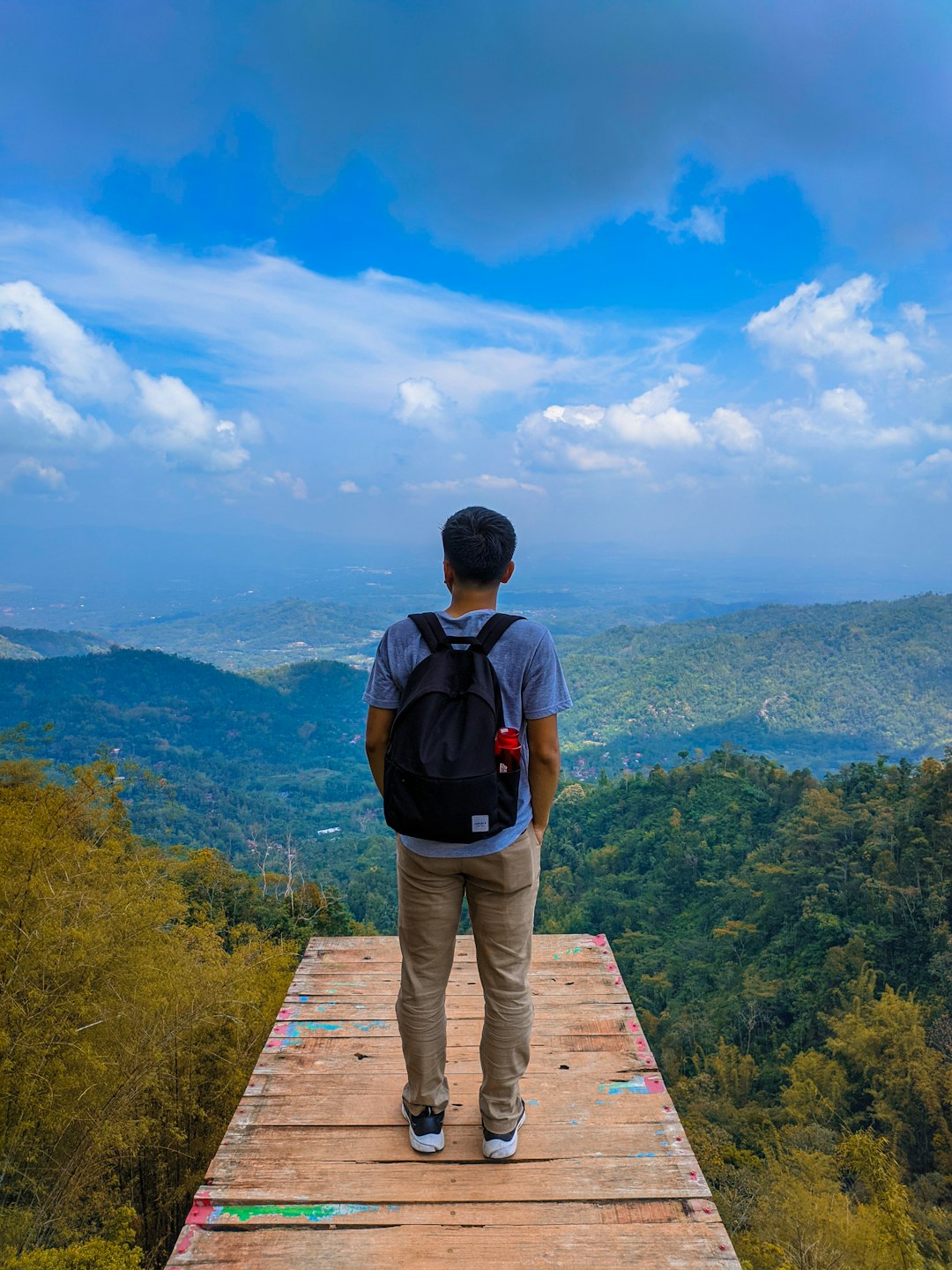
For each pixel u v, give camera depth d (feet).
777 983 127.03
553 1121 6.79
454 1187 5.98
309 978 9.61
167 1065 19.25
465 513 5.99
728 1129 95.76
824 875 146.10
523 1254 5.39
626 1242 5.49
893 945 125.18
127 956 18.38
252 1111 6.93
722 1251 5.41
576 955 10.14
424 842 5.65
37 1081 15.14
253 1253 5.39
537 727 5.68
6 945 16.08
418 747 5.35
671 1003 143.02
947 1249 64.80
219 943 25.84
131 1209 16.51
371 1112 6.91
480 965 6.16
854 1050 97.76
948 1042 92.58
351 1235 5.54
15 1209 14.90
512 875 5.74
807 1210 55.72
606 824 253.44
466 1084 7.36
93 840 24.91
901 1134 86.33
